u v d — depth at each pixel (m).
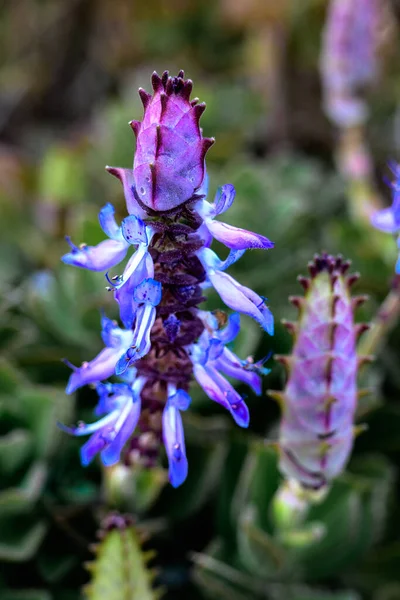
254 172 0.37
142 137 0.20
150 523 0.29
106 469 0.26
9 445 0.29
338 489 0.29
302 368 0.23
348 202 0.41
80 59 0.62
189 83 0.20
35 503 0.29
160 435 0.23
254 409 0.31
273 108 0.52
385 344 0.33
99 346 0.32
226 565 0.29
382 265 0.34
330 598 0.28
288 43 0.52
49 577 0.29
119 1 0.59
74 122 0.62
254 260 0.34
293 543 0.26
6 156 0.48
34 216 0.44
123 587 0.24
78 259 0.21
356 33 0.36
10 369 0.30
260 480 0.29
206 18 0.56
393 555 0.30
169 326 0.21
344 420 0.23
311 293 0.23
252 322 0.31
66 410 0.30
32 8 0.62
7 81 0.62
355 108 0.37
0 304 0.34
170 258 0.20
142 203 0.20
